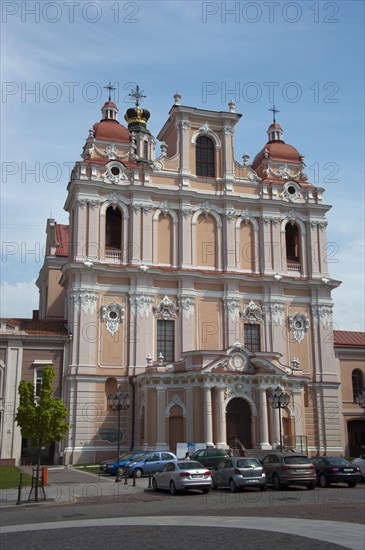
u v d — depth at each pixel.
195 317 56.44
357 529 18.02
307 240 62.06
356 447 61.62
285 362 58.00
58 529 19.42
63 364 52.38
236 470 30.86
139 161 60.19
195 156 60.78
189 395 48.88
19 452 50.03
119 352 53.50
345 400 61.91
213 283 57.69
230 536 17.28
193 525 19.50
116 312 54.16
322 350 59.19
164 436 48.53
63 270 55.03
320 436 56.91
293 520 20.14
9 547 16.38
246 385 49.66
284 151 65.25
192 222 58.62
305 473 31.41
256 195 61.56
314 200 63.12
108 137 59.12
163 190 58.00
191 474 29.89
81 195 55.69
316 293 60.47
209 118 61.75
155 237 57.25
